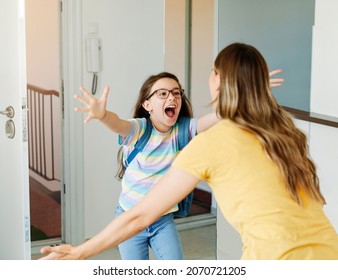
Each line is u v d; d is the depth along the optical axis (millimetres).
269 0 4070
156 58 4594
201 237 4504
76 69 4441
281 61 4086
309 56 4113
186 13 4195
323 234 1907
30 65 6387
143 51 4664
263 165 1912
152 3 4562
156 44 4574
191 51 4207
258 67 2000
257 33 4086
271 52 4086
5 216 3607
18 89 3271
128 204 2812
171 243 2777
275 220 1866
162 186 1977
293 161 1923
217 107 2039
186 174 1950
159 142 2764
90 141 4562
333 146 3182
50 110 6180
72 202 4551
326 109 3256
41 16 6391
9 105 3385
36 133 6332
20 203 3391
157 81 2787
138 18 4613
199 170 1940
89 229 4641
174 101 2766
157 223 2787
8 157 3480
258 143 1936
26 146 3320
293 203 1899
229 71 1986
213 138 1944
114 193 4703
